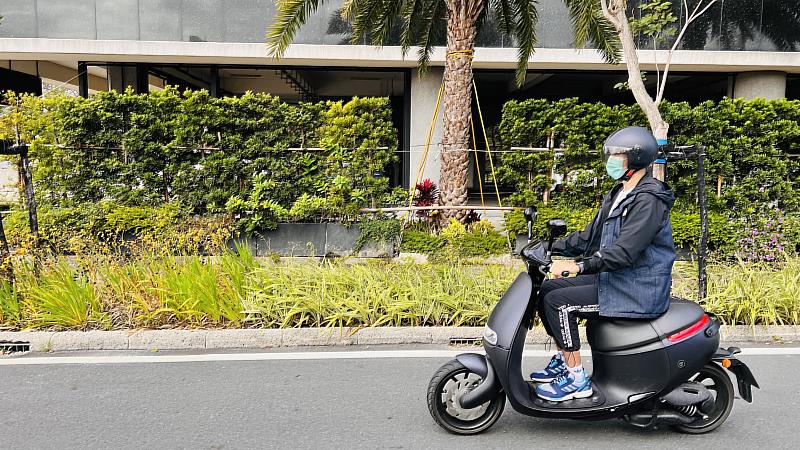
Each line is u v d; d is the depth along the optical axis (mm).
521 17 11086
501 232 9930
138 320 5707
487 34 12938
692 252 9062
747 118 9500
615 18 8000
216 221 9203
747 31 12820
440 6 11516
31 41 12320
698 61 12852
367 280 6352
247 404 4227
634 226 3283
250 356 5215
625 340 3500
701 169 6109
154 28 12539
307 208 9562
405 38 11695
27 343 5359
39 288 6035
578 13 10328
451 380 3744
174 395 4379
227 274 6324
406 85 14273
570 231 9430
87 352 5324
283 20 10352
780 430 3820
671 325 3465
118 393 4410
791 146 9594
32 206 6668
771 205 9641
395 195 10250
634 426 3857
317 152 9883
